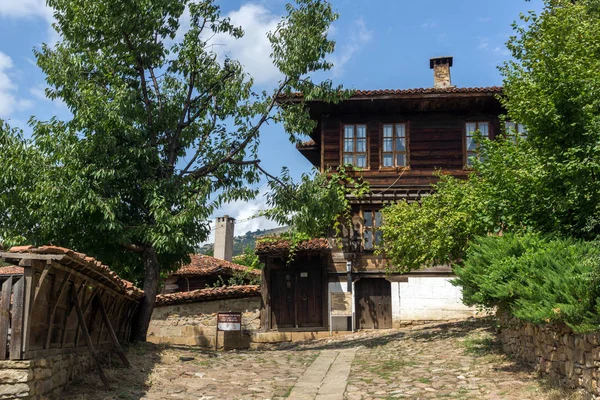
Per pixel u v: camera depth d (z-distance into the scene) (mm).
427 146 19062
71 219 12633
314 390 9242
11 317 6844
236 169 14906
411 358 11672
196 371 10742
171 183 13570
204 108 14969
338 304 17953
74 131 12812
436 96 18094
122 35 13898
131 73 14477
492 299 9461
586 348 6934
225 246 31266
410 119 19281
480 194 11672
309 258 18797
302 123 14461
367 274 18641
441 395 8336
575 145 9188
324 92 14641
